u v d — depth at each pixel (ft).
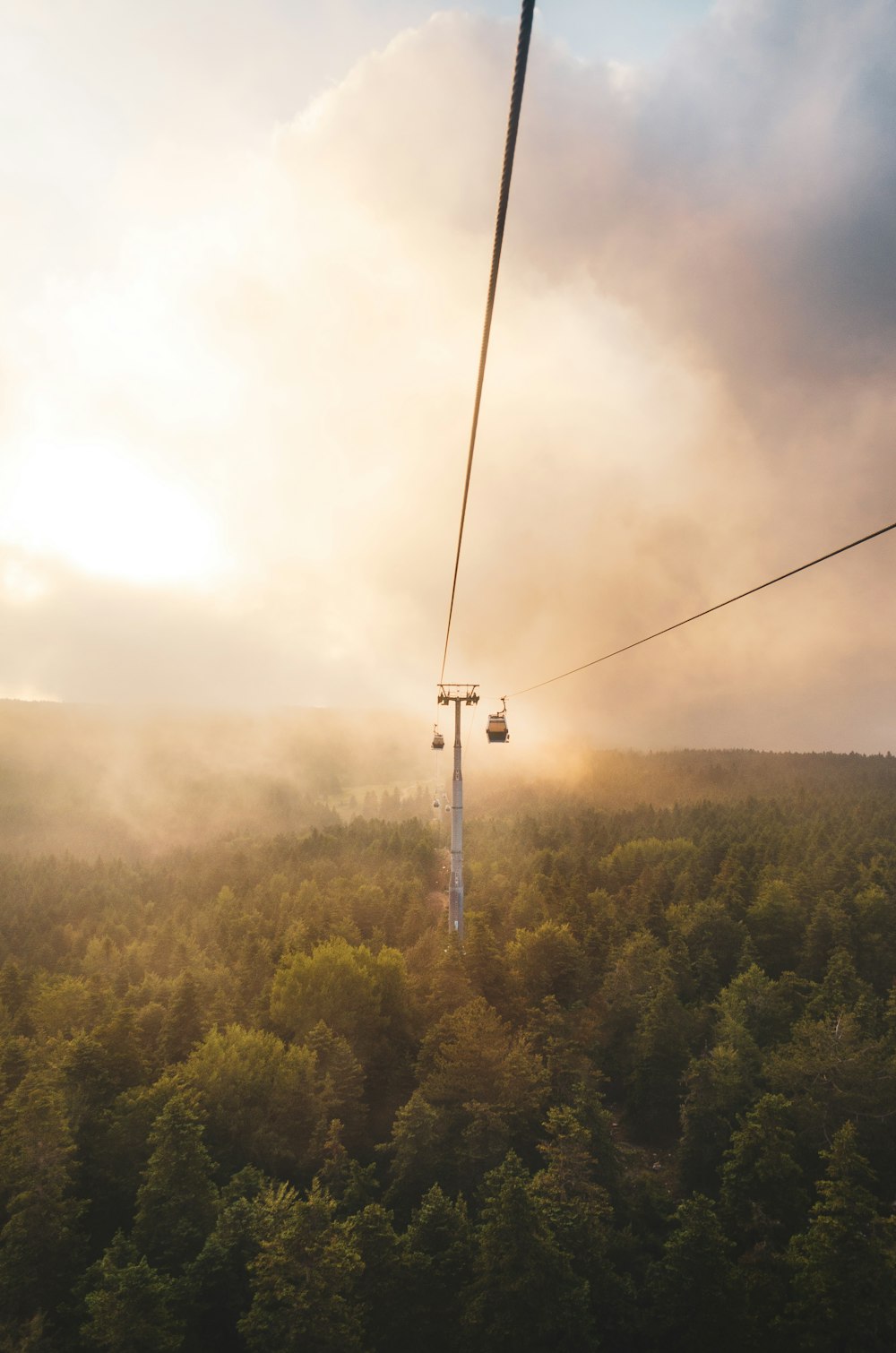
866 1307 102.22
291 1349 95.35
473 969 193.06
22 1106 135.64
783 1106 136.36
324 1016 184.24
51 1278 115.44
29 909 441.27
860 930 251.60
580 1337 101.86
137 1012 209.97
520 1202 106.93
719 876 315.78
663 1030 182.70
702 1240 111.65
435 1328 109.91
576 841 506.48
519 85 19.76
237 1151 148.46
